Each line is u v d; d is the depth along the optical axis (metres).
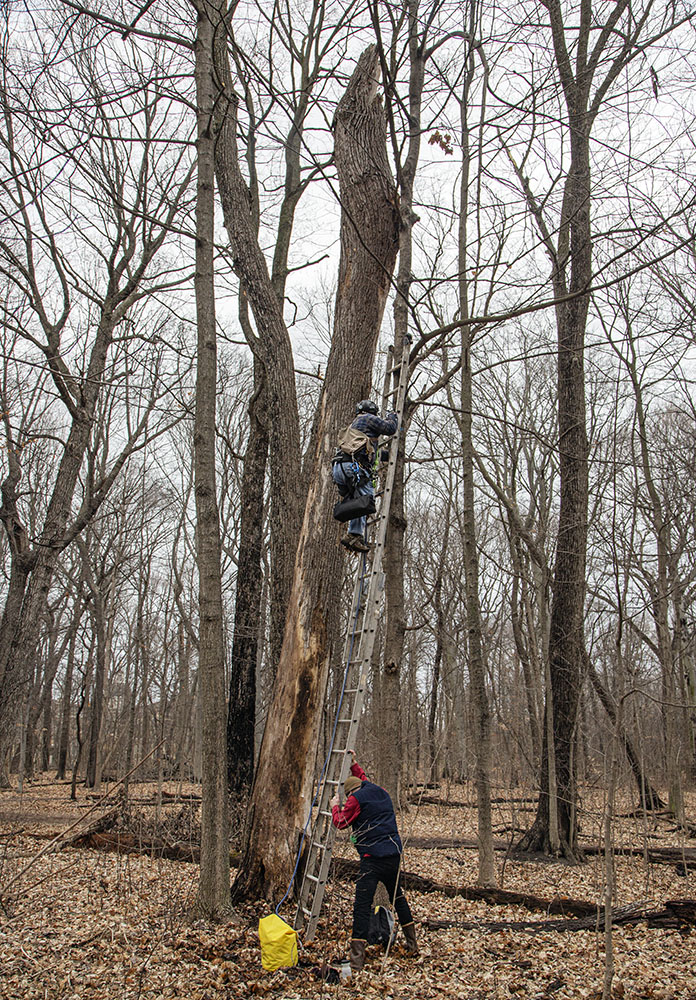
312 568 8.14
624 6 9.30
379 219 8.55
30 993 5.56
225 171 10.78
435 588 23.34
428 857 12.39
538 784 13.20
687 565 19.88
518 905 8.43
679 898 9.30
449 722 24.98
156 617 25.62
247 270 10.46
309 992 5.67
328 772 7.00
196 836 11.00
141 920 7.19
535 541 17.59
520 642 17.33
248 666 13.57
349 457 7.27
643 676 20.95
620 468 15.51
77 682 43.22
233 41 10.48
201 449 7.51
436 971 6.16
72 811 18.23
